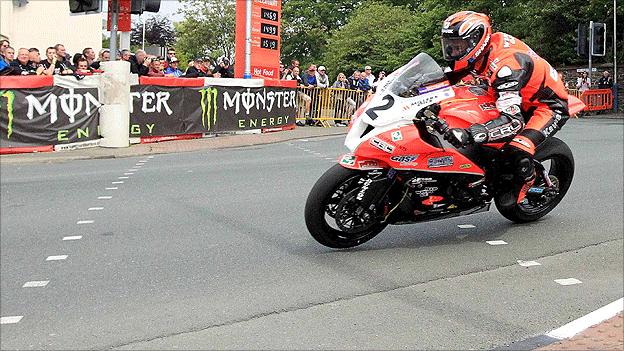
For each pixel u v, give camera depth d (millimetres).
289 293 4258
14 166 9602
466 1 34562
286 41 55594
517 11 32156
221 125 13570
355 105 17344
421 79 4844
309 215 4852
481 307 4035
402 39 40219
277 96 14914
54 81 10875
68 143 11125
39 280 4555
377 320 3818
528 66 5086
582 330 3617
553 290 4359
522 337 3580
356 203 4891
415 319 3836
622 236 5672
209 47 49750
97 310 4000
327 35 54875
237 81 13781
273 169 9234
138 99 11961
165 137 12477
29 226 6047
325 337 3578
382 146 4695
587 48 20750
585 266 4879
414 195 4980
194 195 7395
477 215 6359
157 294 4266
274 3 16531
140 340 3561
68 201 7121
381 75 13305
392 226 5957
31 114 10656
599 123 18062
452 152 4930
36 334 3658
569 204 6793
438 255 5098
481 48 4992
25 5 25844
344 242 5109
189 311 3965
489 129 4910
